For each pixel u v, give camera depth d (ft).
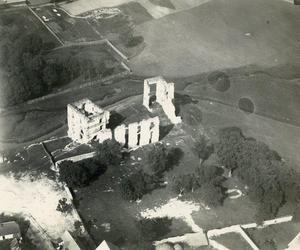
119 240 653.71
